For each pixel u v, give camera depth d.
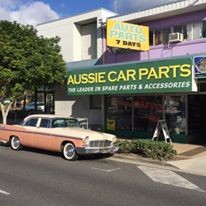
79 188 9.66
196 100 19.52
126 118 21.62
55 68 21.77
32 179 10.63
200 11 19.20
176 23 20.17
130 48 19.61
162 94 19.88
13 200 8.42
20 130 16.36
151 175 11.65
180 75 16.22
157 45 20.84
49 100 28.05
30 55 21.11
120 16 21.98
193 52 19.27
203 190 9.76
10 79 21.05
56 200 8.47
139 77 17.75
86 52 26.00
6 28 21.50
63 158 14.71
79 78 20.66
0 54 20.53
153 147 14.44
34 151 16.41
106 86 19.25
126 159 14.77
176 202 8.50
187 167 13.05
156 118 20.14
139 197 8.88
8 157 14.66
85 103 24.91
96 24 25.25
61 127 15.32
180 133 19.16
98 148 14.27
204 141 19.44
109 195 9.00
